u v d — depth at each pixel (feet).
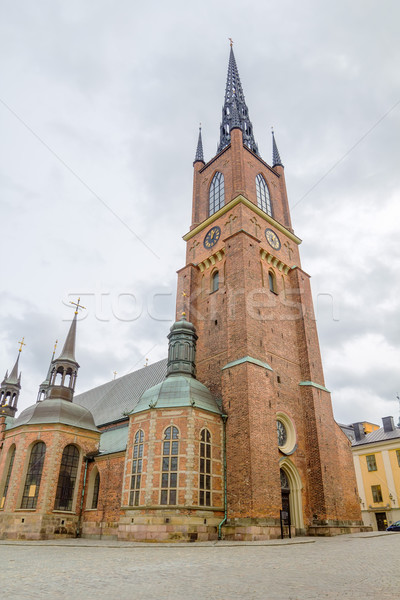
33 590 35.63
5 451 144.46
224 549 74.74
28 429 140.15
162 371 173.99
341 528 119.75
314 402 134.51
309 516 121.08
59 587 36.96
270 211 179.42
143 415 115.44
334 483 125.70
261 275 148.87
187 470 103.50
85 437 146.10
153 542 96.68
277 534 103.50
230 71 231.09
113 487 126.93
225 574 43.65
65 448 140.56
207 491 105.40
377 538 98.37
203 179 191.42
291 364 141.08
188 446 106.22
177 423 109.81
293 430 128.16
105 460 135.03
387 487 194.80
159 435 109.50
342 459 136.67
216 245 159.12
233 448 111.75
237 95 222.69
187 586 36.78
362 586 35.14
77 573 45.78
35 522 125.08
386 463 198.08
